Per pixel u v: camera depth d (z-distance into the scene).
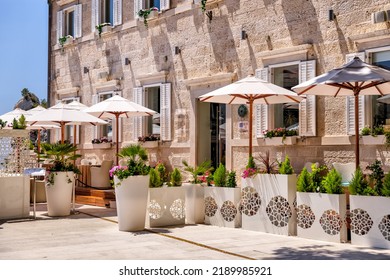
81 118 13.20
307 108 11.50
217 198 9.83
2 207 10.93
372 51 10.44
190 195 10.25
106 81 17.50
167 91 15.07
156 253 7.13
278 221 8.73
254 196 9.18
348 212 8.34
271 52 12.25
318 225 8.16
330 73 8.65
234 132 13.25
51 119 12.75
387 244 7.37
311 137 11.46
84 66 18.62
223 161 14.07
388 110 10.36
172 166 14.91
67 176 11.51
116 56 17.19
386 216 7.40
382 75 8.12
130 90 16.59
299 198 8.42
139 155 9.41
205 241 8.09
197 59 14.29
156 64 15.62
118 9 17.03
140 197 9.23
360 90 9.26
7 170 11.29
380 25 10.30
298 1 11.84
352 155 10.73
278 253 7.09
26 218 11.08
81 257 6.85
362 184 7.81
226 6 13.52
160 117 15.33
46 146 11.52
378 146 10.27
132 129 16.39
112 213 11.93
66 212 11.49
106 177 15.10
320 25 11.39
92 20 18.17
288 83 12.16
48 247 7.64
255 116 12.69
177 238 8.39
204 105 14.45
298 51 11.66
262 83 9.98
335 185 8.02
